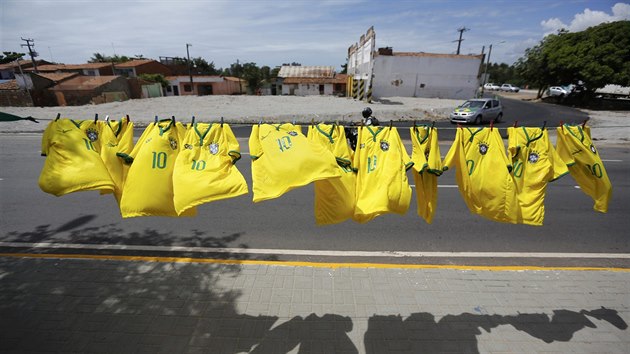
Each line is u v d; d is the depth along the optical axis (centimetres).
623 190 760
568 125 314
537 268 430
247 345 306
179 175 271
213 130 284
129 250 478
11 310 349
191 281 396
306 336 317
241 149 1103
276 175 259
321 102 2459
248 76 4600
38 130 1475
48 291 379
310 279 401
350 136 327
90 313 345
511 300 371
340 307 355
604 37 2280
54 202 662
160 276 405
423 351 304
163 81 3656
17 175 841
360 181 291
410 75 3256
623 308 359
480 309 356
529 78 2966
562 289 390
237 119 1664
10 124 1542
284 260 454
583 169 311
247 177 830
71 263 432
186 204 262
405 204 277
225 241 505
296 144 267
